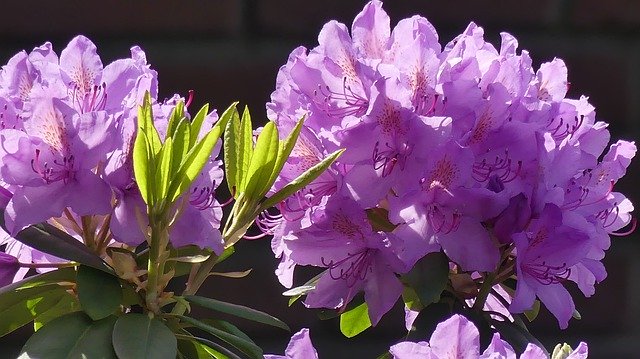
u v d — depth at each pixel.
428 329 0.90
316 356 0.85
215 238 0.85
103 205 0.83
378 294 0.90
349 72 0.90
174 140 0.84
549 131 0.91
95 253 0.85
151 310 0.85
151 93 0.88
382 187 0.88
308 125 0.89
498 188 0.88
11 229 0.83
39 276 0.85
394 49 0.92
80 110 0.86
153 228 0.84
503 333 0.91
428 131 0.87
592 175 0.92
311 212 0.89
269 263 1.87
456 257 0.88
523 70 0.90
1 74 0.88
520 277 0.87
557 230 0.88
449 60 0.89
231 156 0.88
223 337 0.85
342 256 0.90
